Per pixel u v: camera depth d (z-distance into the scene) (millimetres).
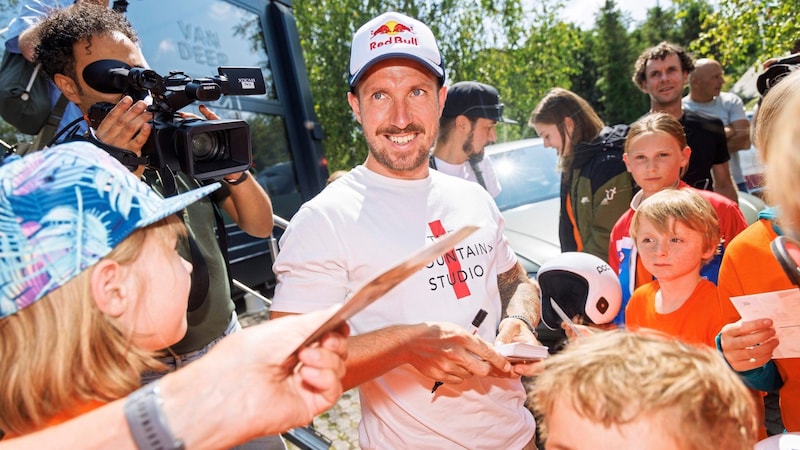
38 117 2133
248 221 2053
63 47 1575
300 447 2650
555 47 9500
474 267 1540
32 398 745
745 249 1433
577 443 772
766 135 1053
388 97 1507
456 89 3008
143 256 832
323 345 756
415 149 1527
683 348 801
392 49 1470
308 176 6035
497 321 1625
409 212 1512
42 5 2215
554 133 2785
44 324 739
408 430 1469
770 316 1292
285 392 726
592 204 2656
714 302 1736
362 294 694
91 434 647
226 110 4832
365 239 1444
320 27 10344
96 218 769
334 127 10523
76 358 750
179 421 653
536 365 1363
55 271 731
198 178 1591
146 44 4051
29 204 733
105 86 1563
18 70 2104
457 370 1297
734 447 724
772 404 3035
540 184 3910
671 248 1755
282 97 5840
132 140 1479
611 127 2764
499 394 1557
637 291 2008
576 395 767
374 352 1255
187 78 1652
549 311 2227
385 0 10359
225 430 671
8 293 723
